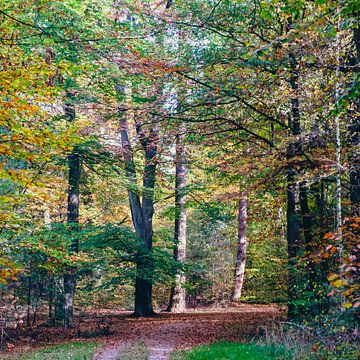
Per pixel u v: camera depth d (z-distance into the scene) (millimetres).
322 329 9758
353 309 8297
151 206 24094
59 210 23562
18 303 17969
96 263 19141
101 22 13828
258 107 14312
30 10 10352
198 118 14336
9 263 8562
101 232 19609
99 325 18375
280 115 14312
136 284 23625
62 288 19422
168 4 17094
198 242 34156
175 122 14539
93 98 16547
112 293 23234
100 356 12078
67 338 16500
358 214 10453
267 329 13141
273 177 14773
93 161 19016
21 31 9750
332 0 7738
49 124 12844
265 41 12609
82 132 15797
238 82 12523
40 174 14211
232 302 30906
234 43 13211
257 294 15711
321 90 11867
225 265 33500
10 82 8016
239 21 12727
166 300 35469
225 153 16344
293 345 10195
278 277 14992
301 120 13547
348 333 8727
